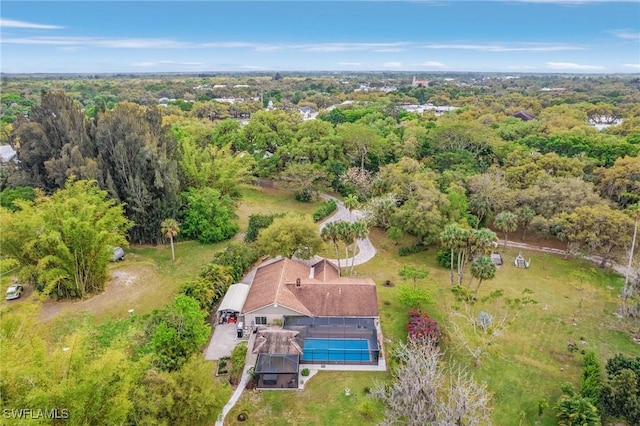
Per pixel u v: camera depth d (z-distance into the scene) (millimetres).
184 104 177750
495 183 67750
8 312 28500
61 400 20719
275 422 32094
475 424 26688
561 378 37188
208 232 63156
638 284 46000
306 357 38281
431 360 30766
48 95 62750
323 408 33406
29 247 42375
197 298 43625
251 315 41406
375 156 87625
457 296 48219
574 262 59812
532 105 154875
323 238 51719
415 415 27594
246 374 36562
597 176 70438
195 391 26906
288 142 89250
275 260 52625
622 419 31984
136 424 24531
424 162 84500
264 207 79062
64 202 47438
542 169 71250
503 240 67062
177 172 65750
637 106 132250
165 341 34031
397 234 60438
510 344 41688
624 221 54125
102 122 61188
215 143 93250
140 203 60000
